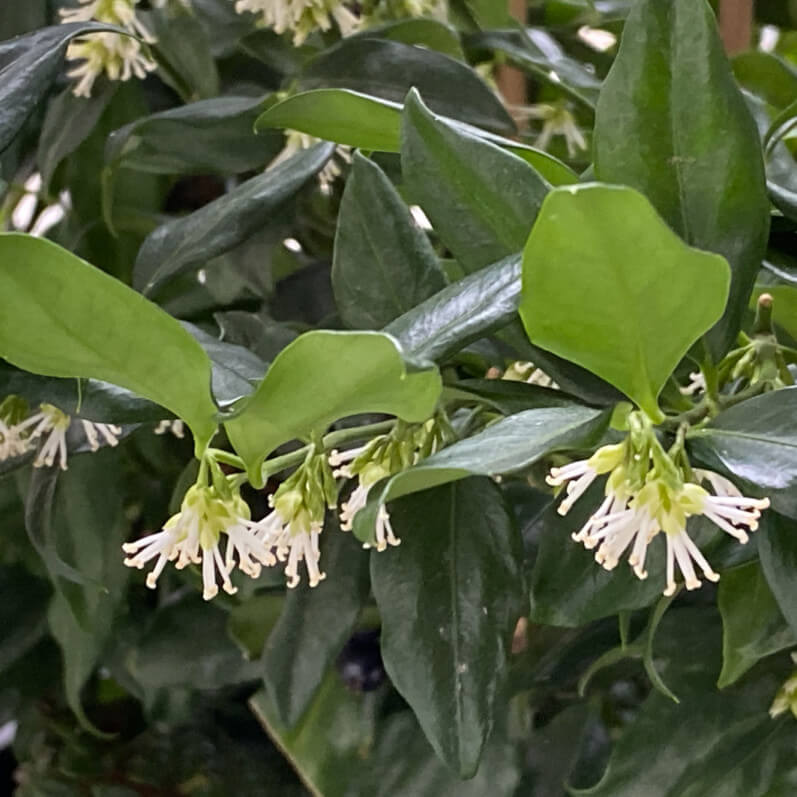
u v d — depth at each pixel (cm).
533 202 52
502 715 63
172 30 67
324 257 71
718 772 59
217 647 68
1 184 60
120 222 68
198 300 65
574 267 48
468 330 51
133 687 71
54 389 53
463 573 55
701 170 52
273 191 58
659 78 52
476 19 71
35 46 56
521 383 54
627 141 52
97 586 61
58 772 74
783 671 60
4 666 71
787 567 52
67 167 68
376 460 54
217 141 65
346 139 56
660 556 55
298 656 58
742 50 69
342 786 64
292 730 58
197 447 51
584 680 61
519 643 63
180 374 50
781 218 56
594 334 49
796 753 59
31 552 70
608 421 51
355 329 55
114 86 65
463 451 51
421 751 64
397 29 65
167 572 71
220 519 52
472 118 63
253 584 64
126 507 69
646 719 60
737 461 50
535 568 55
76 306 48
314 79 64
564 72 67
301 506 53
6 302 48
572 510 55
